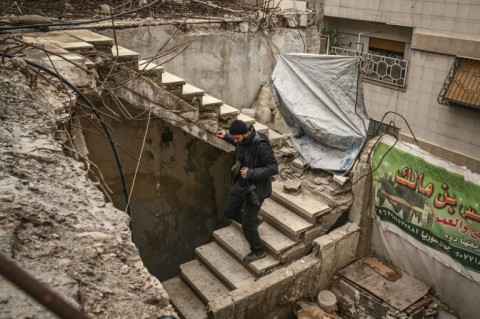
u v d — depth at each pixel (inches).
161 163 244.1
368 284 218.7
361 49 526.0
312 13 309.1
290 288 206.4
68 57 159.9
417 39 437.7
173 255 259.4
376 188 224.5
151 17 254.2
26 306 59.9
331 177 238.4
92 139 222.5
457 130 422.0
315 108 235.6
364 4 490.3
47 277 69.9
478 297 194.5
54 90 145.9
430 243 207.8
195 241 267.7
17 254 73.4
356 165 226.4
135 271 82.7
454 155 428.5
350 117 227.8
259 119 293.0
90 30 216.4
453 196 192.4
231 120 227.0
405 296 210.4
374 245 241.1
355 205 229.8
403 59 469.7
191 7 304.2
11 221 80.0
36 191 93.3
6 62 146.9
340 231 224.8
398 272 228.1
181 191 255.1
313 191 233.5
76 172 107.3
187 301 204.8
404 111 472.4
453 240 196.5
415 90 454.0
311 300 221.9
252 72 292.7
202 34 258.5
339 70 225.0
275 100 247.9
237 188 199.2
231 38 272.4
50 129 121.3
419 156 201.8
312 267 210.8
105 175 232.4
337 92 228.8
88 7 263.1
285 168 253.3
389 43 489.4
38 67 141.3
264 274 205.5
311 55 233.5
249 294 189.3
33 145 110.4
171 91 201.8
